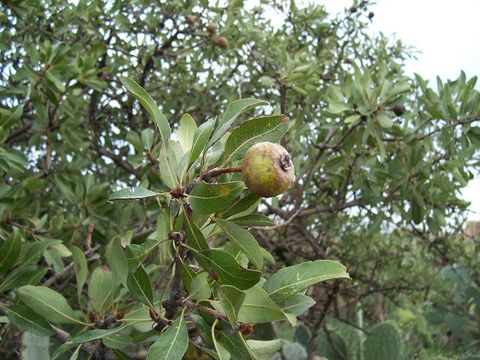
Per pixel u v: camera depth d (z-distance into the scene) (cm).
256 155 25
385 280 101
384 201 65
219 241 56
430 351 140
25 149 80
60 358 51
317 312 109
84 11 72
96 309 33
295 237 87
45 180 69
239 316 27
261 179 24
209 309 27
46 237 58
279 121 25
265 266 91
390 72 88
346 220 88
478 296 110
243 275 24
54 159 80
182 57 85
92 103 86
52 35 71
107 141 88
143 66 86
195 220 28
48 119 65
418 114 65
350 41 96
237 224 27
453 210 69
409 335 144
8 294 45
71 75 65
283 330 132
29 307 33
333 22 95
